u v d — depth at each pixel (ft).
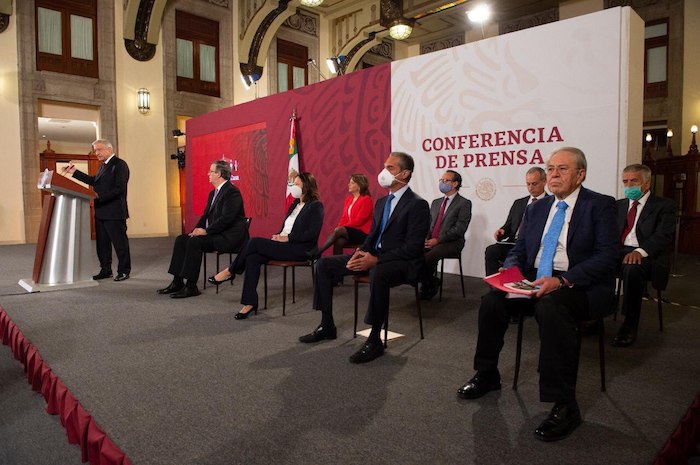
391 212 9.16
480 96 15.20
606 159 12.87
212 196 14.19
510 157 14.65
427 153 16.72
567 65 13.37
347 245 12.19
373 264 8.57
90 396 6.56
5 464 5.59
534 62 13.97
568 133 13.46
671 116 31.45
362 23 41.01
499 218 15.08
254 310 11.19
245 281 11.01
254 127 24.08
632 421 5.80
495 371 6.70
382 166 18.13
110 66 32.60
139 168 34.22
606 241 6.35
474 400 6.43
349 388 6.84
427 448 5.15
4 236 29.14
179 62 35.76
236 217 13.78
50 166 33.27
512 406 6.25
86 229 15.16
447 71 15.94
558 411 5.54
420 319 9.34
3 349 10.28
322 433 5.50
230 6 37.93
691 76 30.81
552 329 5.62
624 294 9.09
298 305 12.18
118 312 11.42
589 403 6.34
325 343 9.07
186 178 30.04
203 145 28.12
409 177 9.20
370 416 5.95
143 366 7.76
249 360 8.07
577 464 4.83
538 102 13.96
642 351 8.58
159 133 35.01
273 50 39.96
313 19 42.39
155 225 35.22
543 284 5.87
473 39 43.01
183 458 4.98
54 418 6.86
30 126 29.60
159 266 19.39
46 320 10.67
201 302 12.54
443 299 12.89
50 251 14.49
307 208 11.68
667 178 25.73
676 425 5.70
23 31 29.17
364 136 18.69
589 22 12.92
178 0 35.14
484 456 4.99
